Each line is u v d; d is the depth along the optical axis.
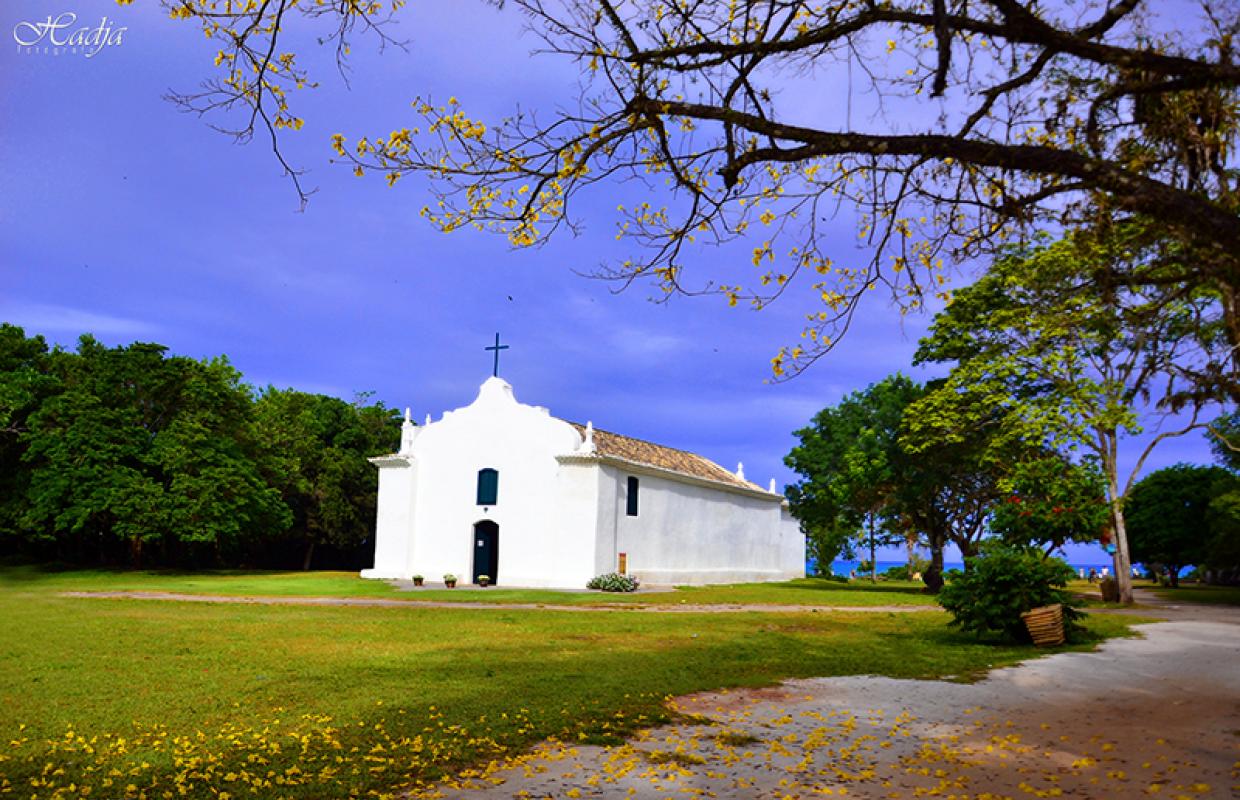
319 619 18.41
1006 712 9.52
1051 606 15.90
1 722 8.09
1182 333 9.27
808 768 7.08
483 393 36.03
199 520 37.66
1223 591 43.03
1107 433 29.25
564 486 33.75
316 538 50.91
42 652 12.44
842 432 44.00
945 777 6.85
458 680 10.69
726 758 7.33
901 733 8.42
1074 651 15.07
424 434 36.97
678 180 7.50
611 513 34.12
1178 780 6.75
